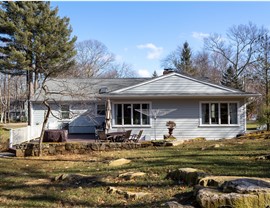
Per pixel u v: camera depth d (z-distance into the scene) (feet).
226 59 153.17
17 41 94.68
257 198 13.25
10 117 172.65
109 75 187.52
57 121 79.15
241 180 14.96
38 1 101.09
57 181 25.00
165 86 64.39
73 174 25.67
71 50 105.19
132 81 93.61
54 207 18.01
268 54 122.42
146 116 63.77
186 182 20.17
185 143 45.96
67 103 78.89
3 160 38.37
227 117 63.67
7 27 95.50
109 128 62.39
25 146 42.60
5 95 162.40
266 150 31.14
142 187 20.59
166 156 32.12
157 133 63.46
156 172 24.31
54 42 99.60
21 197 20.61
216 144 39.60
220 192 14.19
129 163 29.94
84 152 44.01
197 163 25.93
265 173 20.89
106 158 35.99
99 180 23.29
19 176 28.19
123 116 63.67
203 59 184.44
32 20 97.14
